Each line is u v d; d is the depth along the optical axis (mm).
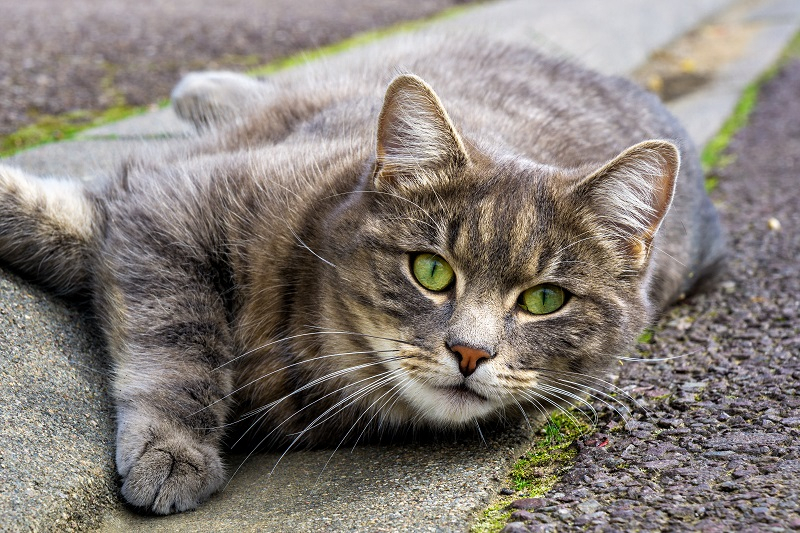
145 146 723
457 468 585
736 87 1379
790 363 639
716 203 898
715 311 722
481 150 617
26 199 623
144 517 562
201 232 631
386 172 604
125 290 620
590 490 550
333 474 591
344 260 605
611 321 613
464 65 793
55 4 1333
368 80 769
